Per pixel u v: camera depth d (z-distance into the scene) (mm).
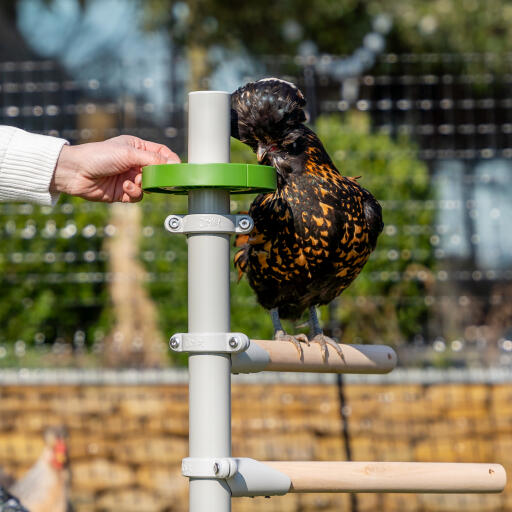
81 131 7551
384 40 14484
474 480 3246
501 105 7859
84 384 6922
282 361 3377
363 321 7508
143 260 7398
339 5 14219
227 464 2791
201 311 2857
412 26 14000
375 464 3170
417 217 7402
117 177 3418
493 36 13969
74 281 7320
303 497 6742
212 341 2826
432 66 9539
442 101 7414
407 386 6949
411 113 7820
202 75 13023
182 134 7930
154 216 7414
